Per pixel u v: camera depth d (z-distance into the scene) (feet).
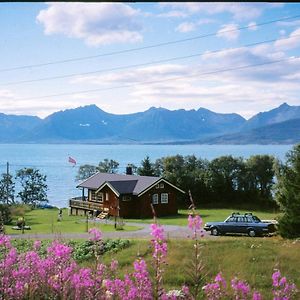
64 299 20.67
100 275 21.40
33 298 21.31
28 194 314.76
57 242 23.90
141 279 19.57
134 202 193.57
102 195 200.85
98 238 23.29
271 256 65.77
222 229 122.93
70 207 215.92
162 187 196.54
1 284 21.59
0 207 166.81
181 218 182.50
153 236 18.70
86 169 381.81
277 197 101.24
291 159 101.04
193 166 261.85
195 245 18.01
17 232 130.52
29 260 22.63
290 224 96.58
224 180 243.19
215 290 20.08
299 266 59.52
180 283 47.44
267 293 43.16
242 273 54.39
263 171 241.76
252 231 119.55
